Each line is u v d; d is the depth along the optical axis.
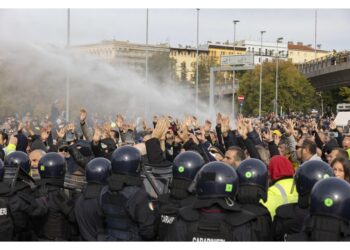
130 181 4.98
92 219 5.18
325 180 3.72
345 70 53.28
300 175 4.54
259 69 67.88
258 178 4.82
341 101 76.88
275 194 5.52
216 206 4.16
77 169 6.69
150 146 5.95
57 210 5.62
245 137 8.41
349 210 3.60
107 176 5.33
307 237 3.77
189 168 4.98
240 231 4.12
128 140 10.30
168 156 8.51
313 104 74.81
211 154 8.24
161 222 4.89
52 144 10.20
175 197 5.00
